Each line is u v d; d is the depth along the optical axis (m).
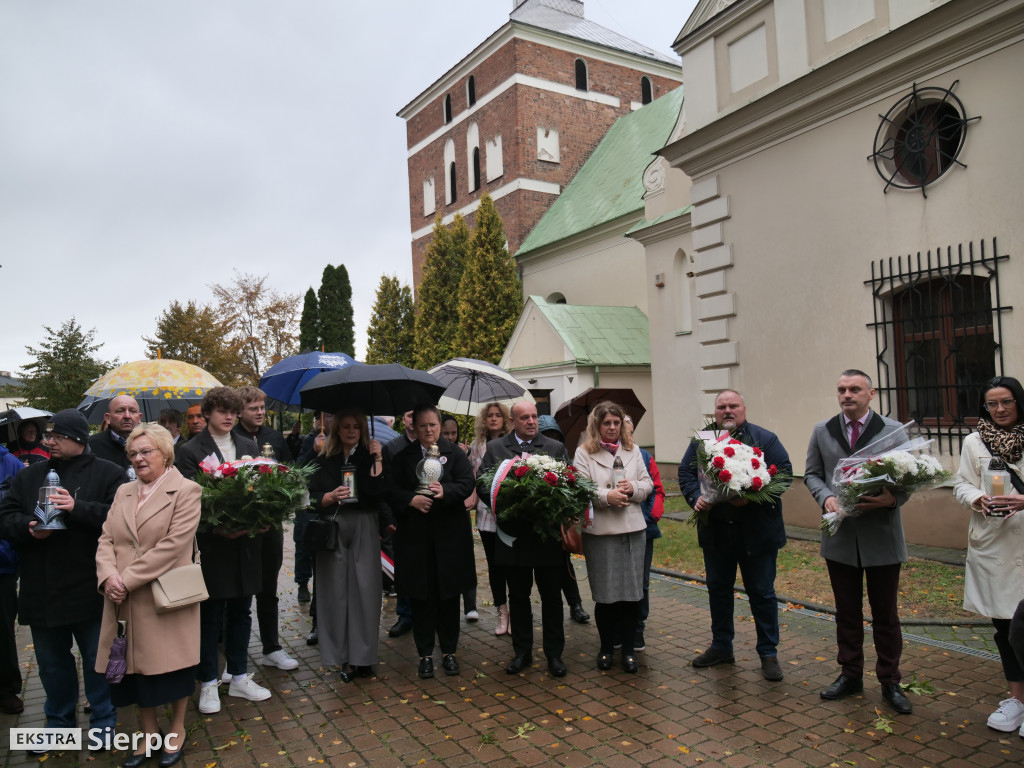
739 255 10.67
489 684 5.00
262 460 4.72
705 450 4.88
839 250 9.29
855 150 9.07
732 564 5.10
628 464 5.23
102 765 3.99
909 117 8.62
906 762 3.69
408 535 5.17
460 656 5.66
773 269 10.16
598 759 3.84
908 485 4.12
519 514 4.92
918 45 8.20
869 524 4.32
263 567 5.48
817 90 9.34
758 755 3.81
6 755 4.11
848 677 4.52
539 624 6.57
